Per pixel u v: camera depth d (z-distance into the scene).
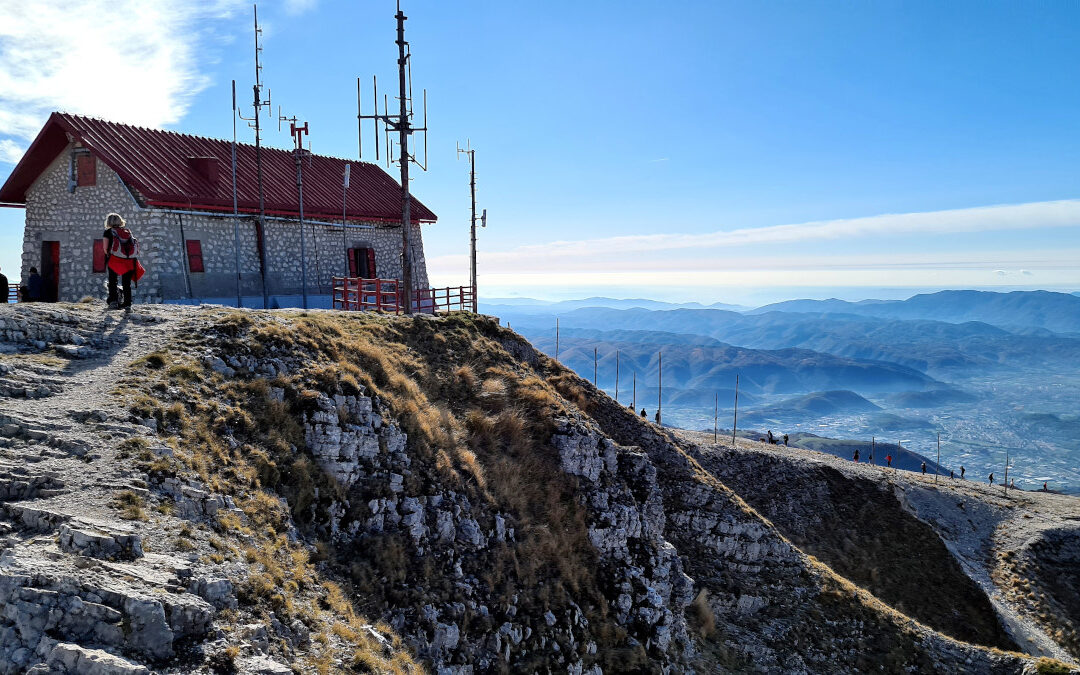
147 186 30.77
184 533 11.03
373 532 16.11
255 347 18.45
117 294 20.56
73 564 8.83
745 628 28.50
